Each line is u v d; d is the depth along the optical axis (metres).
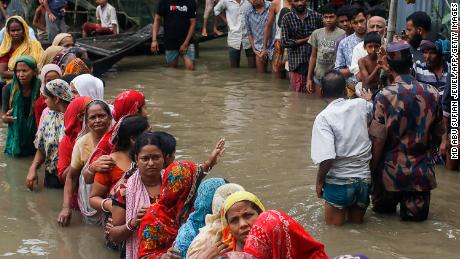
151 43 15.52
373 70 9.05
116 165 5.87
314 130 6.05
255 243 3.63
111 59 13.15
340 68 10.48
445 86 7.53
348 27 10.91
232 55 14.34
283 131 9.22
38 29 15.37
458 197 6.93
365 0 13.98
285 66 12.47
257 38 13.77
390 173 6.23
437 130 6.27
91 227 6.33
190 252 4.25
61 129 7.25
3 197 7.09
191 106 10.72
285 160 7.98
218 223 4.26
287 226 3.64
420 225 6.26
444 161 7.93
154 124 9.58
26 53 9.73
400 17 10.40
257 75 13.55
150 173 5.25
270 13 13.26
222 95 11.58
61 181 6.93
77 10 18.84
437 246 5.80
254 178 7.38
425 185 6.21
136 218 5.14
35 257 5.67
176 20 14.04
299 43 11.66
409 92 6.13
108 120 6.43
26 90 8.31
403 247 5.78
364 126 6.12
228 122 9.70
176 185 4.96
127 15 18.34
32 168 7.33
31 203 6.93
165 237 4.99
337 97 6.24
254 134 9.06
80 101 6.77
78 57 8.77
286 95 11.58
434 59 7.84
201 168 5.08
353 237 5.98
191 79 13.11
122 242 5.55
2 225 6.35
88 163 6.13
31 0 16.97
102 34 16.16
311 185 7.18
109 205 5.65
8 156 8.48
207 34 16.42
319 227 6.18
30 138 8.42
